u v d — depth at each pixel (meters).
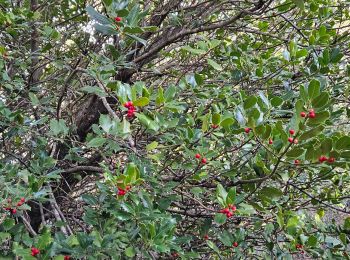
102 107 2.83
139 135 2.31
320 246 2.17
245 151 2.11
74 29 3.15
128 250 1.53
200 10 2.88
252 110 1.73
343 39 3.01
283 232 2.19
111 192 1.64
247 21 3.20
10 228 1.60
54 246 1.46
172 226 1.60
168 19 3.01
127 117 1.56
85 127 2.92
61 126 2.15
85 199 1.79
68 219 2.45
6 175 1.80
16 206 1.56
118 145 1.79
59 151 2.70
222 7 3.12
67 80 2.30
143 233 1.55
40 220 2.67
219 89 2.47
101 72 1.94
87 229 2.46
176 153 2.07
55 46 2.96
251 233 2.53
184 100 2.50
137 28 1.56
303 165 1.60
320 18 2.74
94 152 2.69
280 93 2.71
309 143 1.58
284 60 2.32
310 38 2.41
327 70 2.20
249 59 2.58
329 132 2.17
